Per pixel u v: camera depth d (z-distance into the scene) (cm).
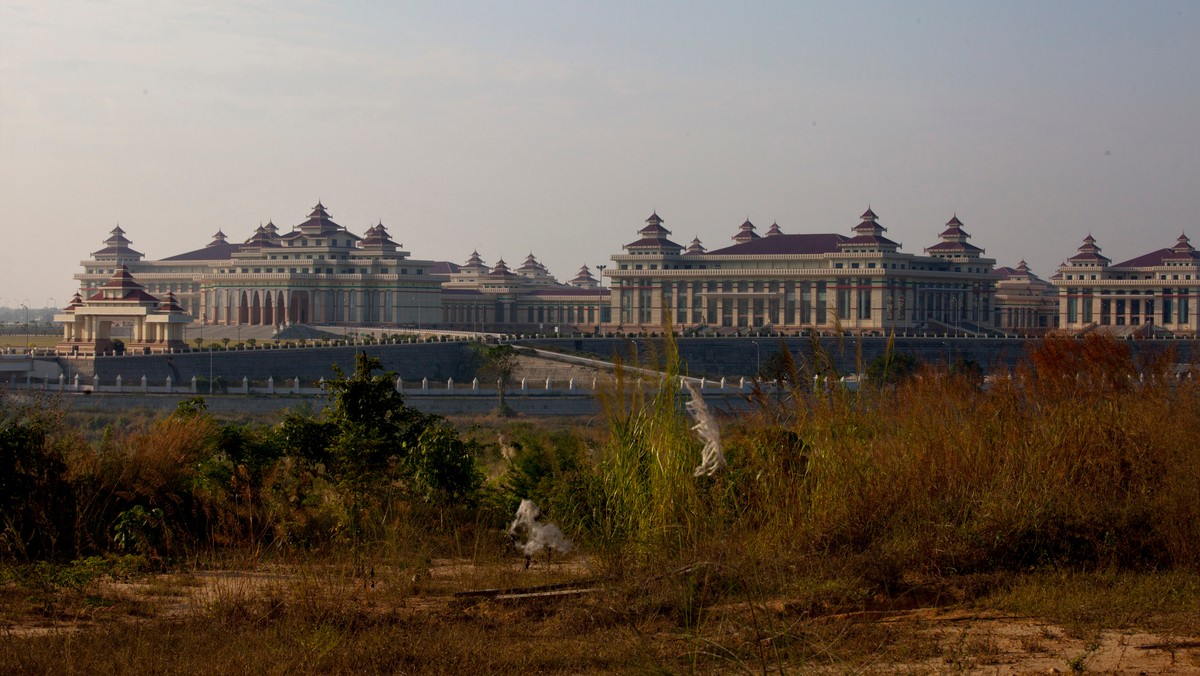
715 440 2139
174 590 2484
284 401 11656
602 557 2522
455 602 2319
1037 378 3553
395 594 2392
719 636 1989
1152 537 2595
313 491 3288
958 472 2833
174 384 13088
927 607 2312
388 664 1967
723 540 2433
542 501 2902
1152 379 3469
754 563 2292
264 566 2727
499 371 14862
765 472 2775
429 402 11594
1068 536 2605
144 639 2070
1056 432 3059
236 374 14762
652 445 2670
